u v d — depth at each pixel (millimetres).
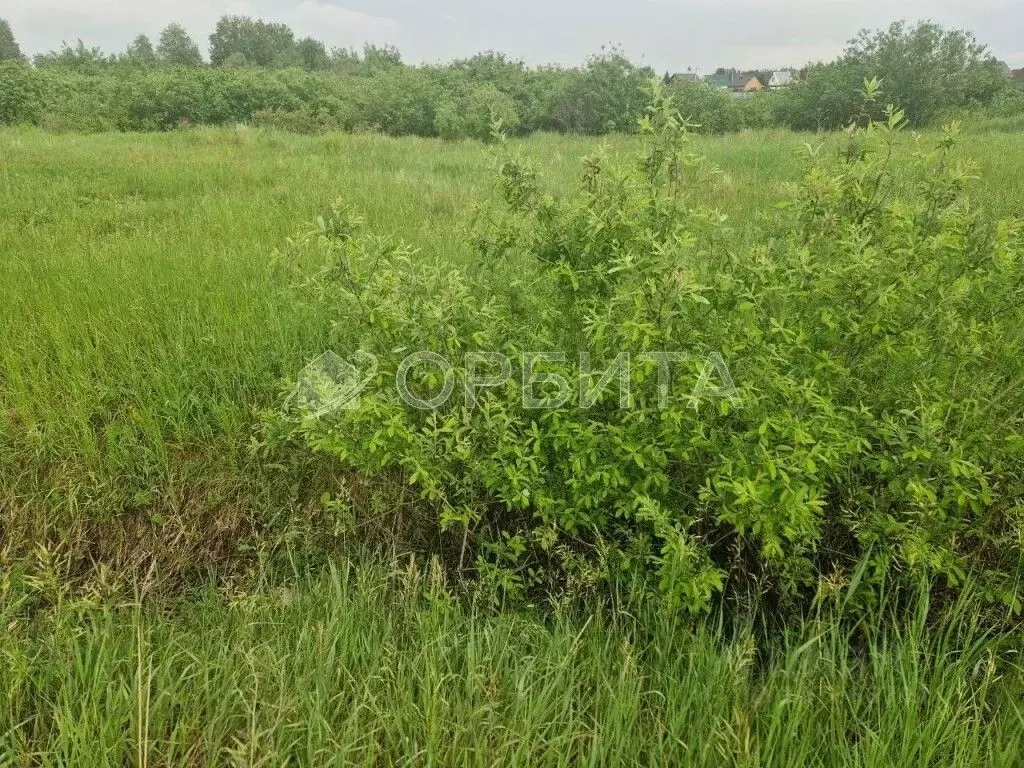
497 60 26578
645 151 3176
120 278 5109
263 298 4812
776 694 2490
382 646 2746
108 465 3611
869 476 3086
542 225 3324
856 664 2762
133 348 4340
